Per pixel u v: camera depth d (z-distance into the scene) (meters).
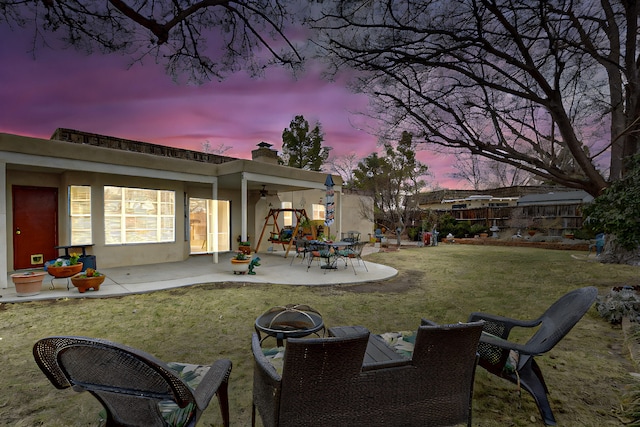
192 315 4.66
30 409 2.35
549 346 2.13
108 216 8.26
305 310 3.36
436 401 1.82
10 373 2.90
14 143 5.81
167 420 1.78
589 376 2.90
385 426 1.71
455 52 2.90
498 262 10.22
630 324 3.98
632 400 2.47
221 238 11.65
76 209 7.89
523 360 2.43
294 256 10.78
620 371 2.99
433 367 1.78
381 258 11.36
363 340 1.55
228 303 5.29
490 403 2.50
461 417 1.89
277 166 9.21
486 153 3.43
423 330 1.69
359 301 5.60
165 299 5.48
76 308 4.90
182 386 1.40
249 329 4.14
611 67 3.17
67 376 1.43
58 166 6.38
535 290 6.45
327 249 8.56
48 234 7.96
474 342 1.81
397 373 1.71
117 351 1.32
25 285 5.32
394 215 18.20
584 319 4.49
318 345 1.47
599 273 7.88
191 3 2.50
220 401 1.97
